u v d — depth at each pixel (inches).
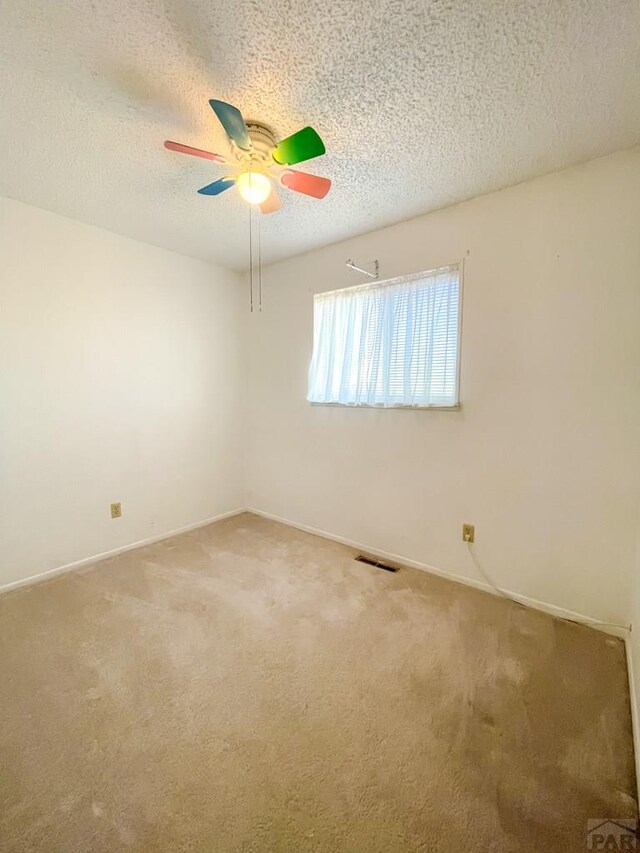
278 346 134.9
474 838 41.2
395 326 103.4
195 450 133.3
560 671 65.6
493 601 88.1
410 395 100.9
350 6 43.9
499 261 85.8
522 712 57.2
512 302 84.7
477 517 92.8
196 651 70.5
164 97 57.4
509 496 88.0
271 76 53.6
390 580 97.4
